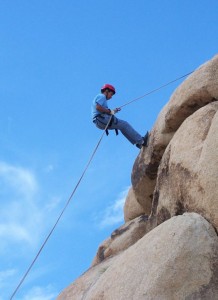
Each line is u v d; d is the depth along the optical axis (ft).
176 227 28.55
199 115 33.58
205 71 35.50
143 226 40.93
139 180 40.68
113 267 30.76
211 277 27.02
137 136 40.06
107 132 40.50
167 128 37.68
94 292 30.42
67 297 35.22
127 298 27.55
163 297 26.55
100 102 40.60
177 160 32.27
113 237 42.83
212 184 28.84
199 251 27.50
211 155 29.60
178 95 36.63
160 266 27.37
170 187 33.12
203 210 29.27
